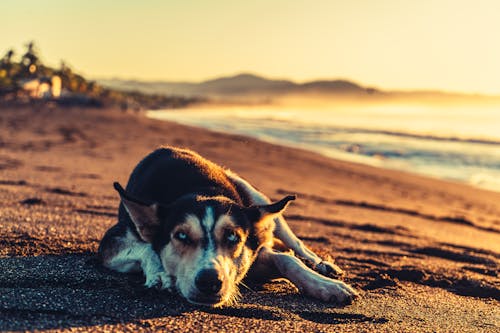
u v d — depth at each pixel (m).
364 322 0.91
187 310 0.89
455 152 8.53
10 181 2.31
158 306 0.90
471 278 1.29
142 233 0.99
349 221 2.12
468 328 0.92
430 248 1.67
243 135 10.34
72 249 1.22
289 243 1.26
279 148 7.20
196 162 1.18
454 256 1.62
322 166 5.36
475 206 3.65
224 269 0.91
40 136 5.88
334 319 0.92
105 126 9.18
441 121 25.86
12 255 1.13
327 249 1.55
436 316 0.98
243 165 4.66
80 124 9.15
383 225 2.12
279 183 3.52
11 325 0.76
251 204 1.21
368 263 1.41
